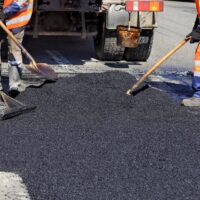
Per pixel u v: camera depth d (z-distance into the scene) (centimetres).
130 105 630
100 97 648
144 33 872
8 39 631
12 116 573
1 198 406
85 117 586
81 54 945
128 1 809
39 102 622
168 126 570
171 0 2091
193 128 569
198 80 641
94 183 434
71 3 824
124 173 454
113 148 506
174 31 1268
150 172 459
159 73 827
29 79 674
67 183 432
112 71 756
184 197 418
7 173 445
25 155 481
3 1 634
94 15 862
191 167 474
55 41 1045
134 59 907
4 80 714
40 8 815
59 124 561
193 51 1033
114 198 411
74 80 710
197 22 646
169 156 495
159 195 419
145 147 512
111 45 869
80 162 472
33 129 544
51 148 499
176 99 680
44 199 406
